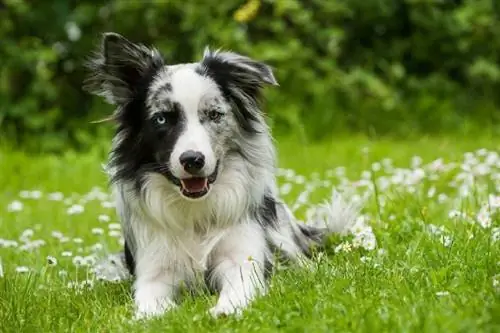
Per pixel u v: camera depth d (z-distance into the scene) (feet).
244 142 27.58
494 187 37.55
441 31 73.00
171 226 27.50
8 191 53.16
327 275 25.67
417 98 72.79
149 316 24.06
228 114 26.94
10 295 26.78
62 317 25.13
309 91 68.85
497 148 56.44
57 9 68.85
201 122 26.40
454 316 19.84
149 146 27.02
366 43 74.54
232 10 69.15
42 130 66.74
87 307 26.12
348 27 73.82
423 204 35.17
